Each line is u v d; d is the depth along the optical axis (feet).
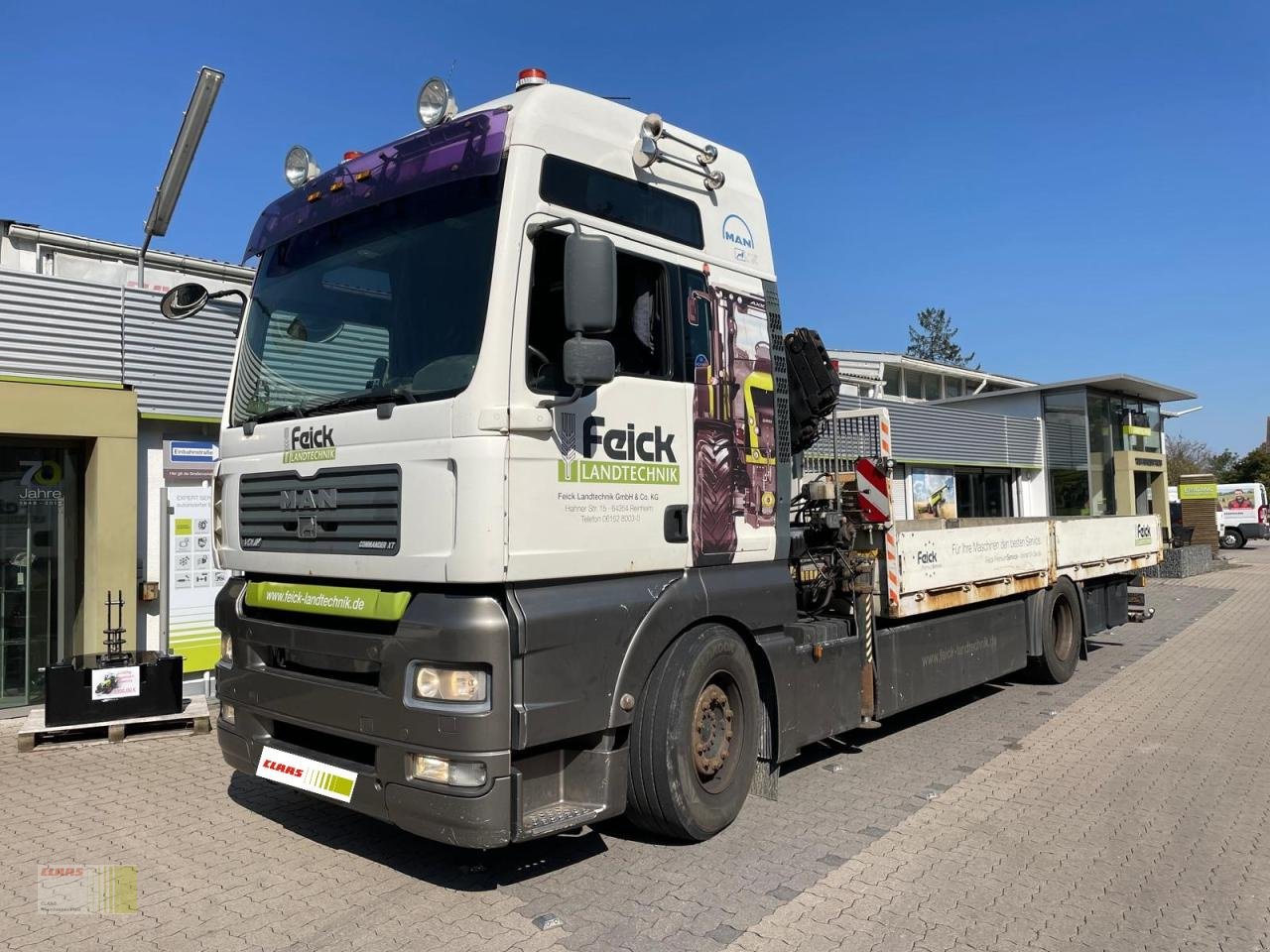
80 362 26.07
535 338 12.91
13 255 36.01
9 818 17.26
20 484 26.43
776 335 18.07
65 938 12.35
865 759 21.18
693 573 15.42
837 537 20.98
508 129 13.24
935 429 67.67
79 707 22.74
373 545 13.03
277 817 17.21
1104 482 84.64
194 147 26.48
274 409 15.49
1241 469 174.60
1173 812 17.52
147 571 27.84
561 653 12.74
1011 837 16.12
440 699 12.06
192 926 12.69
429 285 13.42
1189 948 12.17
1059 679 29.99
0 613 25.99
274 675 14.39
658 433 14.79
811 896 13.57
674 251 15.65
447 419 12.29
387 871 14.57
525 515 12.43
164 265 39.45
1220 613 51.11
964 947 12.12
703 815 14.99
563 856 15.10
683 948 11.99
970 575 24.45
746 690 16.34
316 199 16.06
